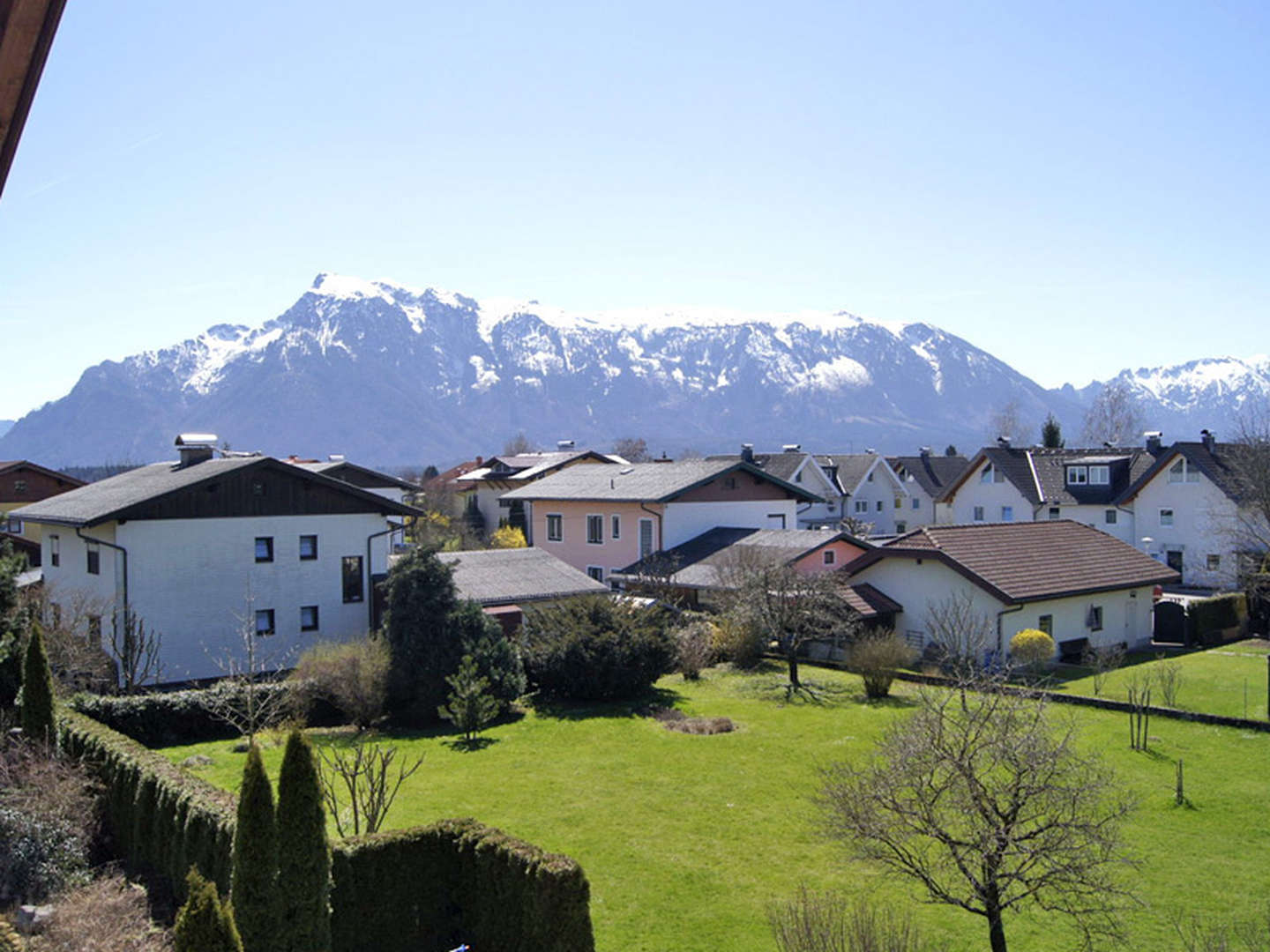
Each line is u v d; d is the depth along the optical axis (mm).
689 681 30781
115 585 28625
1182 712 24109
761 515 45844
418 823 16969
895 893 14227
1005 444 62906
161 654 28797
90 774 16953
